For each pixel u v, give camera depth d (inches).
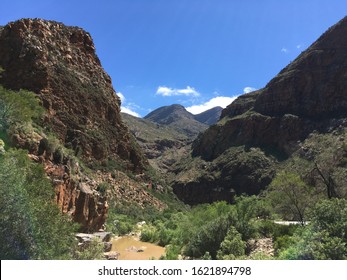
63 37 3115.2
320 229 542.3
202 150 5251.0
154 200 3053.6
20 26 2461.9
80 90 2810.0
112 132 3164.4
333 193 1280.8
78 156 2394.2
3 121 1063.6
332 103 4015.8
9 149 887.7
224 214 1267.2
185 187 4530.0
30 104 1836.9
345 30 4347.9
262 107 4704.7
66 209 1162.6
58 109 2450.8
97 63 3499.0
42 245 484.1
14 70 2311.8
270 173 3828.7
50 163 1173.1
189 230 1416.1
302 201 1300.4
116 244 1566.2
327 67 4271.7
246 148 4409.5
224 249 892.0
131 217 2306.8
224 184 4190.5
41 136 1238.9
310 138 3774.6
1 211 428.5
